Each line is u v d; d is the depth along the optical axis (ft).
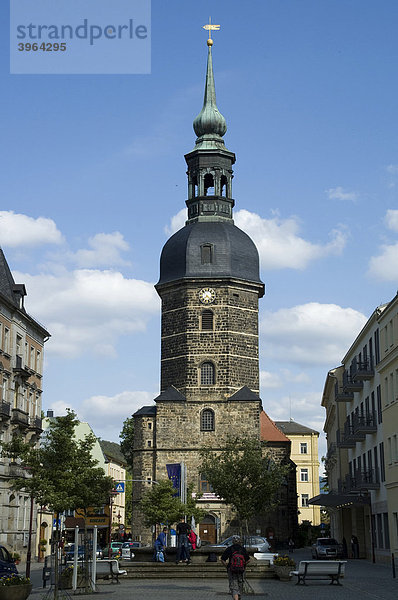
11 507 182.91
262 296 253.65
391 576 123.75
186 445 233.76
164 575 113.80
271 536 245.45
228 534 229.45
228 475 154.30
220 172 256.11
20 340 194.49
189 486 221.66
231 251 245.04
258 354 243.60
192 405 236.02
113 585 103.76
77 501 92.17
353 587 102.06
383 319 165.58
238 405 234.38
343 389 220.64
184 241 246.88
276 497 246.68
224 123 263.90
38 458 94.99
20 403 190.90
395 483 154.20
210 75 269.85
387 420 161.27
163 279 248.32
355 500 183.73
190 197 257.96
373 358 179.22
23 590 73.56
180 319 242.99
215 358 238.27
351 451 217.15
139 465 237.04
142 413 240.32
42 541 209.15
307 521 376.48
